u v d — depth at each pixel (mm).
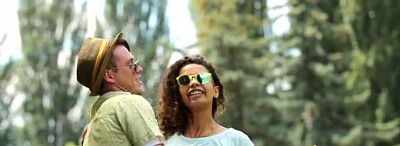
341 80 31469
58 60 43688
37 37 43375
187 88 5902
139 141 4375
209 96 5906
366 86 30250
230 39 29312
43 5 43469
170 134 5984
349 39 31562
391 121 29672
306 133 30688
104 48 4598
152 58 36469
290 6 32031
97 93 4641
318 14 31609
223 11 30781
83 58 4613
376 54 29719
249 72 29578
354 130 29859
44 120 43938
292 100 30812
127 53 4656
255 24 31750
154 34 40438
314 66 31219
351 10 29984
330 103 31172
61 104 43656
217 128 5918
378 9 29562
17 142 45156
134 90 4660
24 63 43969
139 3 40688
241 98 29078
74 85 43969
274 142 30109
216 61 29000
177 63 6020
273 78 30375
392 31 29609
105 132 4422
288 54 31750
